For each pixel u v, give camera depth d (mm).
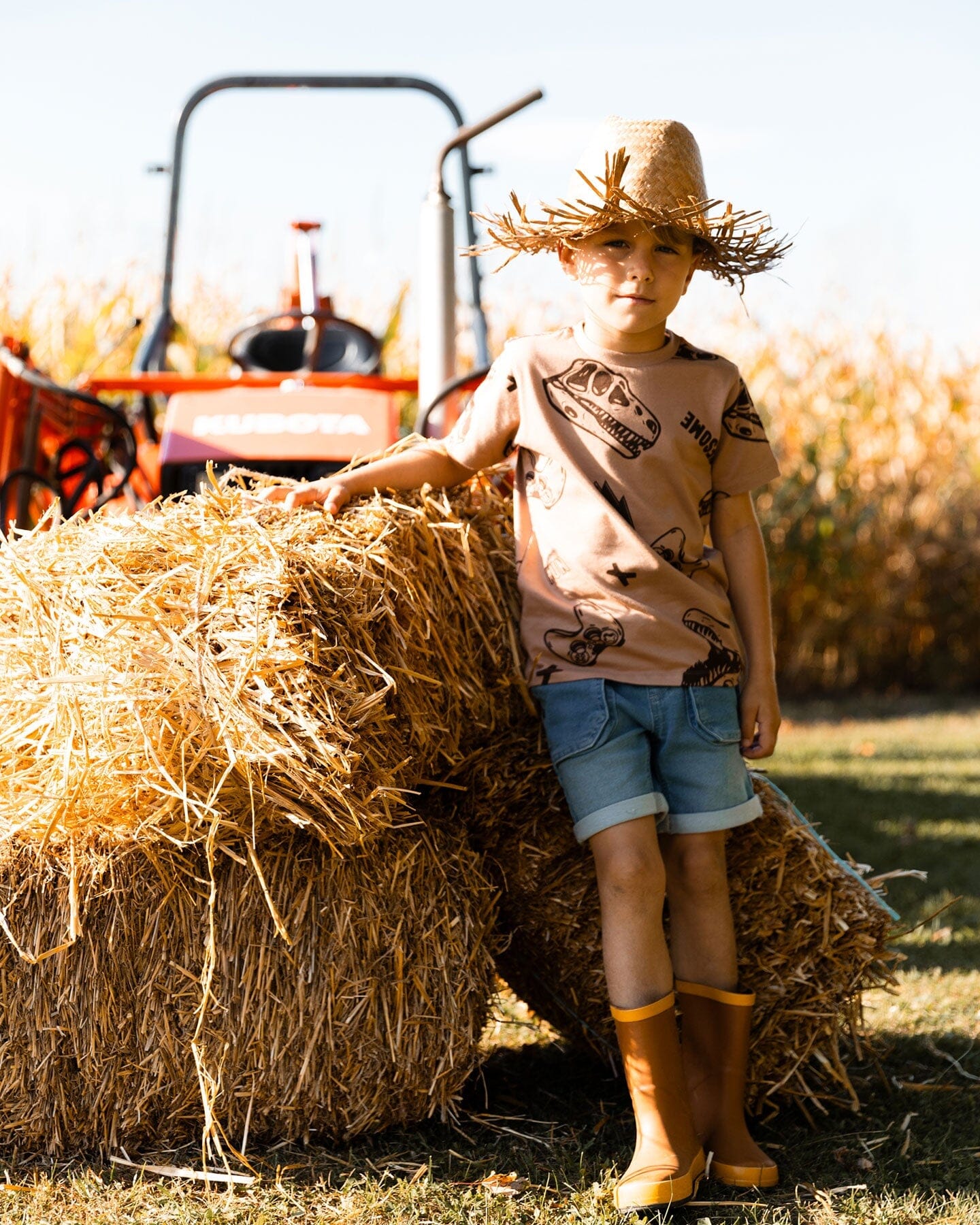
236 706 1473
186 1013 1645
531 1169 1678
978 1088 1993
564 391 1853
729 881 1878
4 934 1633
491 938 1871
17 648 1562
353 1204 1548
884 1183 1658
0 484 2959
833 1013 1882
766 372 8477
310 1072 1670
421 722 1685
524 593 1859
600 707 1756
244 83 3789
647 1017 1668
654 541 1806
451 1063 1747
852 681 8656
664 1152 1618
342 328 3662
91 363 5844
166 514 1699
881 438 8680
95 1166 1646
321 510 1743
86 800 1523
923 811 4227
